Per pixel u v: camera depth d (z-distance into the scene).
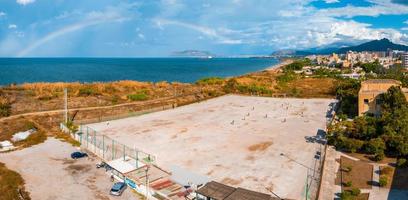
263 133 55.75
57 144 51.12
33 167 41.56
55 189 35.38
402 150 41.66
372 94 60.75
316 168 39.84
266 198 28.34
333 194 33.28
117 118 68.25
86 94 87.88
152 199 32.72
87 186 36.19
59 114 69.00
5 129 57.25
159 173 38.56
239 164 41.59
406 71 172.12
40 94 83.94
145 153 45.06
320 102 86.12
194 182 36.19
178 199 32.47
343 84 93.19
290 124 61.97
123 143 50.50
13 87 90.44
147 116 70.56
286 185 35.38
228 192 29.47
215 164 41.62
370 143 43.38
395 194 32.69
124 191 34.81
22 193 34.22
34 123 61.69
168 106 80.56
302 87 120.94
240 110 76.44
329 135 48.69
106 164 41.34
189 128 59.62
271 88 114.62
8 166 41.84
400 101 56.16
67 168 41.31
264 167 40.50
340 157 43.28
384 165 40.09
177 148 48.00
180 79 189.75
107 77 190.38
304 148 47.44
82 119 66.38
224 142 50.81
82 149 48.69
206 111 75.62
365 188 34.25
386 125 46.97
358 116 59.12
